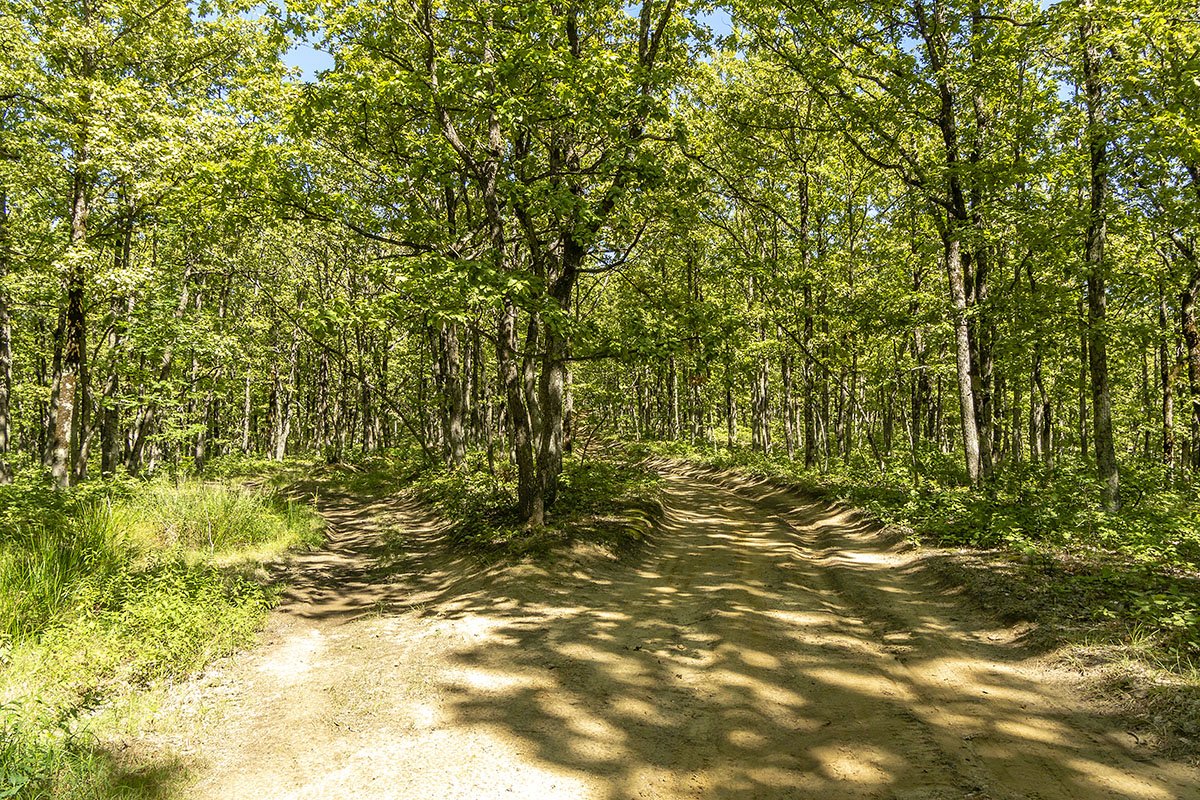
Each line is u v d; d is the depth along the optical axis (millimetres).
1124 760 3994
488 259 9156
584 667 6035
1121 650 5301
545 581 8867
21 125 13852
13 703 4602
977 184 12641
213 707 5363
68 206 16578
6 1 13227
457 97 9742
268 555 11031
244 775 4320
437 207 16922
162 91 14680
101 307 20203
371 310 9016
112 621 6395
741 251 20094
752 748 4535
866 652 6176
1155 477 15289
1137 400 27203
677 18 13547
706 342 11164
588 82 9133
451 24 10211
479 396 31188
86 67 14664
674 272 27766
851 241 21953
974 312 13188
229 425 50906
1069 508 11242
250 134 11609
